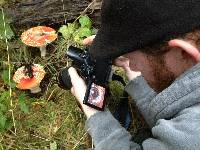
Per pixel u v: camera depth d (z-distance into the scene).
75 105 0.60
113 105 0.59
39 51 0.68
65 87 0.52
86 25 0.68
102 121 0.44
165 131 0.35
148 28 0.33
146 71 0.37
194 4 0.32
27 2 0.67
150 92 0.47
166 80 0.36
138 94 0.48
